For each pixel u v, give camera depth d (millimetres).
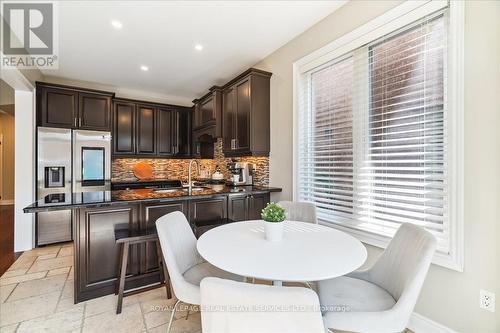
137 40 2916
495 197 1454
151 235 2154
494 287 1456
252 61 3533
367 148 2238
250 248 1418
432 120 1784
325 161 2664
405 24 1907
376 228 2158
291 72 3004
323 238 1610
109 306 2104
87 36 2811
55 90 3695
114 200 2215
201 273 1687
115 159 4730
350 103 2400
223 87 3902
